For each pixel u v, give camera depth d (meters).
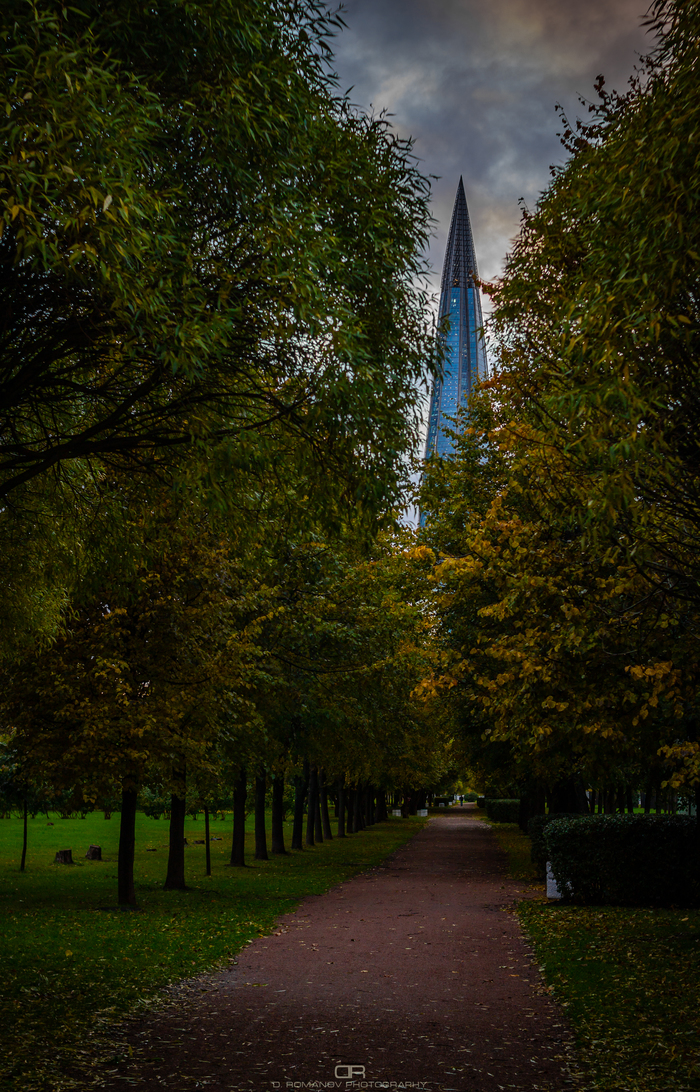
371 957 11.20
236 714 18.42
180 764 16.36
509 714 11.24
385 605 22.52
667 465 6.38
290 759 26.14
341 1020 7.81
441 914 15.51
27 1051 6.57
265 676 19.83
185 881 21.84
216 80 6.36
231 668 16.59
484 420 19.73
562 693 10.34
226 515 8.95
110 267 5.51
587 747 11.32
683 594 8.84
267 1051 6.77
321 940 12.64
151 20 5.98
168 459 8.02
